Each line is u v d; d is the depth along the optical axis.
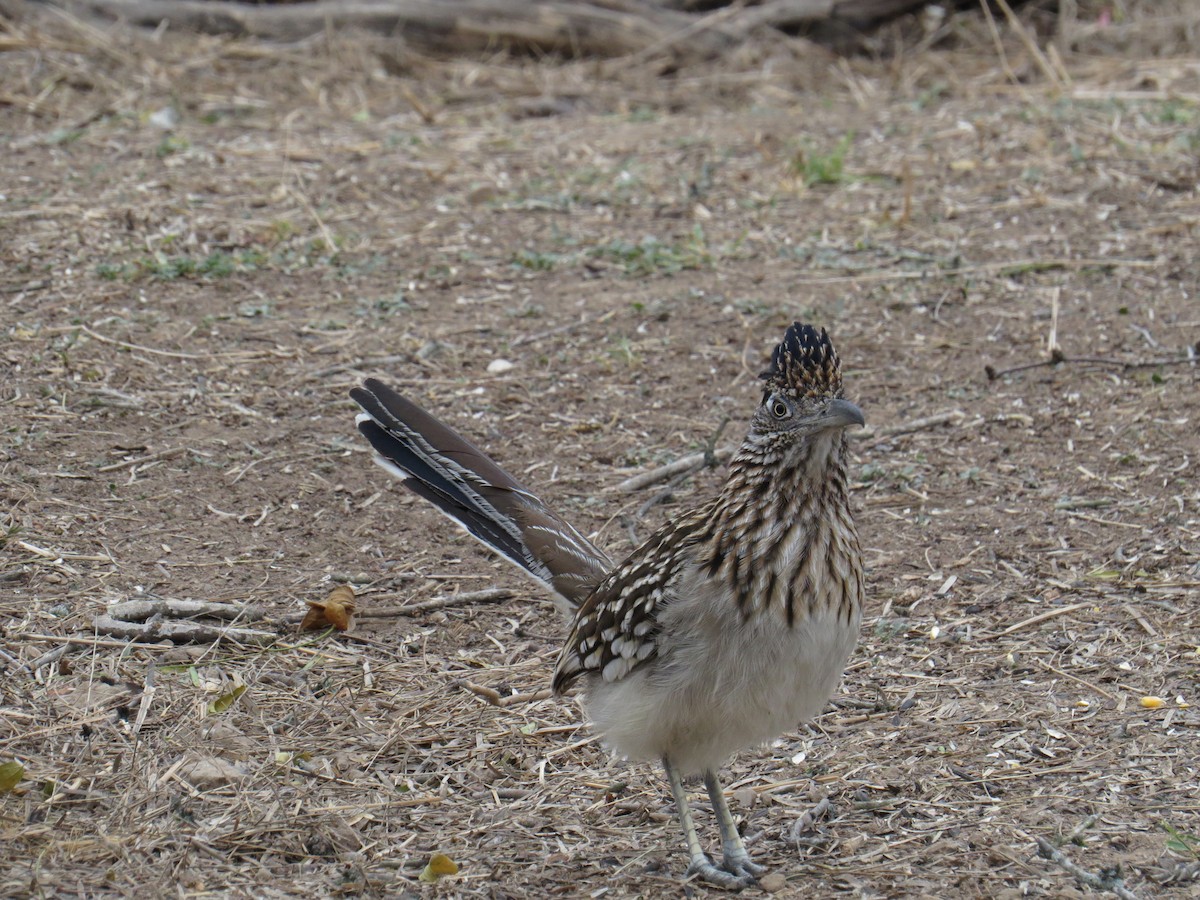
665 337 13.76
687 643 6.90
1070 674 9.13
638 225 16.33
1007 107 20.06
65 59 20.28
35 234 14.78
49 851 6.93
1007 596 10.05
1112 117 19.20
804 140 18.95
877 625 9.80
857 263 15.32
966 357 13.47
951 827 7.57
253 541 10.44
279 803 7.61
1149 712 8.64
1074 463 11.74
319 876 7.00
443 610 9.91
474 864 7.23
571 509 11.14
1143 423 12.22
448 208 16.55
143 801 7.46
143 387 12.27
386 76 21.77
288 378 12.69
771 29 23.52
